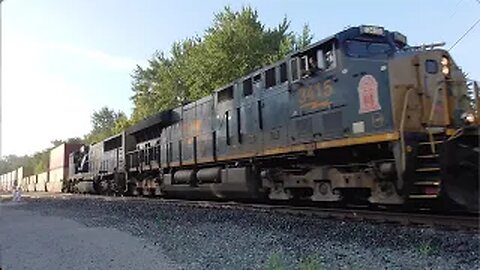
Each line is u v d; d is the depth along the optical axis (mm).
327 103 10344
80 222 12578
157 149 20828
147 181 22281
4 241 9578
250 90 13445
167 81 47594
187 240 8570
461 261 5879
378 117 9109
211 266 6312
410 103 8867
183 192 17984
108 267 6551
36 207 19750
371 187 9438
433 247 6691
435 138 8805
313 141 10711
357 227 8523
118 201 19703
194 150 16875
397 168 8656
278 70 12102
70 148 44719
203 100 16562
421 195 8320
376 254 6535
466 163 8141
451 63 9336
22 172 70125
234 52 35562
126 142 25641
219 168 15148
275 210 11719
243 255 6941
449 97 9047
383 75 9102
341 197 10289
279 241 7895
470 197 8117
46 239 9594
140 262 6801
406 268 5703
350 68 9820
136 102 55594
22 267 6867
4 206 21469
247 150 13422
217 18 37438
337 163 10680
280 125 11922
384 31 10359
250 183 13336
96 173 31812
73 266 6742
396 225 8430
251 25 36719
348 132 9773
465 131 8164
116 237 9508
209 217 11656
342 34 10070
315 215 10359
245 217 11047
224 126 14789
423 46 9578
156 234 9570
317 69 10617
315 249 7109
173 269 6254
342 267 5926
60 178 44719
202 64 36094
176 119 18922
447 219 8367
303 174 11477
